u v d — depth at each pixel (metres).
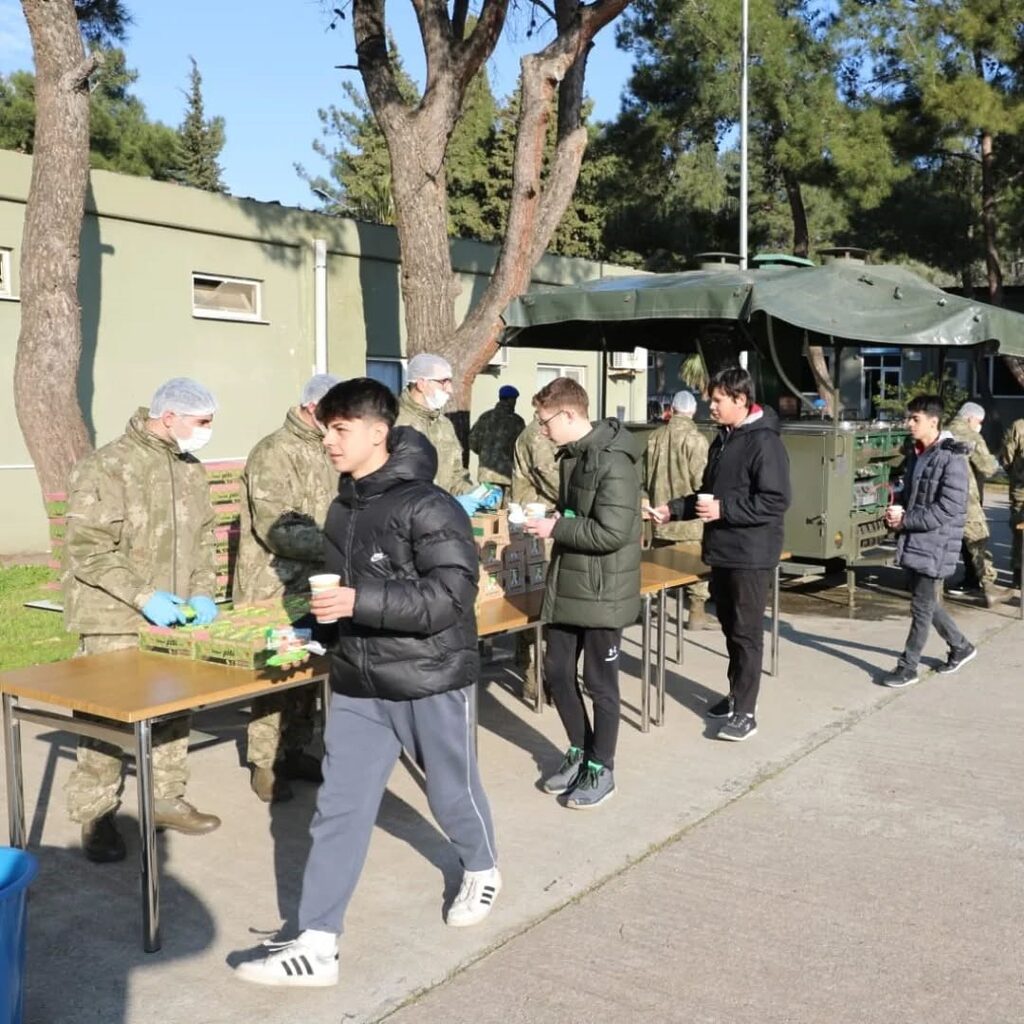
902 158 18.48
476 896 3.69
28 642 7.39
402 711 3.35
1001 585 10.21
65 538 3.99
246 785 5.02
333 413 3.22
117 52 22.77
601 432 4.49
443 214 10.59
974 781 5.08
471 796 3.54
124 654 4.09
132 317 11.31
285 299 12.87
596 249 31.61
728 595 5.51
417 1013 3.19
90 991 3.28
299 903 3.71
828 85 18.25
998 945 3.60
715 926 3.71
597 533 4.40
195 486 4.34
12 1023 2.70
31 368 9.15
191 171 39.97
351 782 3.33
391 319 14.25
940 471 6.46
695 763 5.30
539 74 10.10
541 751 5.48
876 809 4.75
